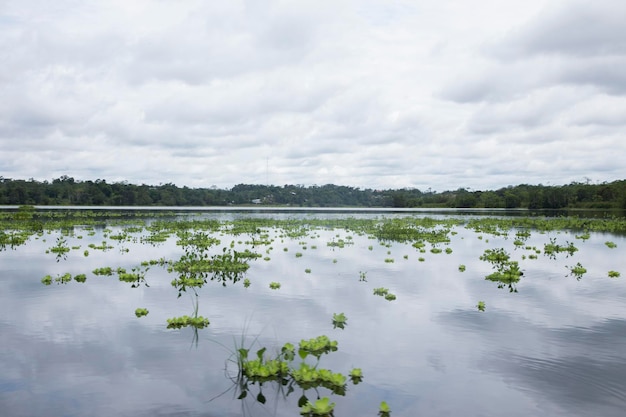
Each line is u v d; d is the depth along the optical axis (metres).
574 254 21.09
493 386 6.97
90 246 22.03
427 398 6.59
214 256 18.61
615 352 8.32
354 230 33.88
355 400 6.53
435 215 63.97
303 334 9.26
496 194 125.62
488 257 19.53
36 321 9.90
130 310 10.86
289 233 30.62
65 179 112.81
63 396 6.52
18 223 34.94
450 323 10.02
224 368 7.60
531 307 11.40
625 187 88.75
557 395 6.70
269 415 6.08
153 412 6.13
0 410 6.09
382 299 12.12
